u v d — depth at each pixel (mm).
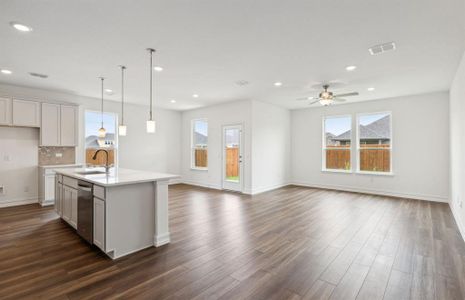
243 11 2338
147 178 3086
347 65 3809
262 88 5266
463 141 3510
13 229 3730
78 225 3379
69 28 2662
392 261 2717
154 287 2207
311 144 7645
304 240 3311
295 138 8000
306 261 2715
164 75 4336
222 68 3971
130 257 2809
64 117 5547
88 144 6230
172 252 2943
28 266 2586
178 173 8367
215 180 7379
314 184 7590
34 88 5254
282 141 7664
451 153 4957
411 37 2852
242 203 5438
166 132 8008
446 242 3248
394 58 3516
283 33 2779
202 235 3496
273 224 3980
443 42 2979
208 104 7230
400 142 6094
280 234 3533
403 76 4371
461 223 3625
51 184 5164
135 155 7191
